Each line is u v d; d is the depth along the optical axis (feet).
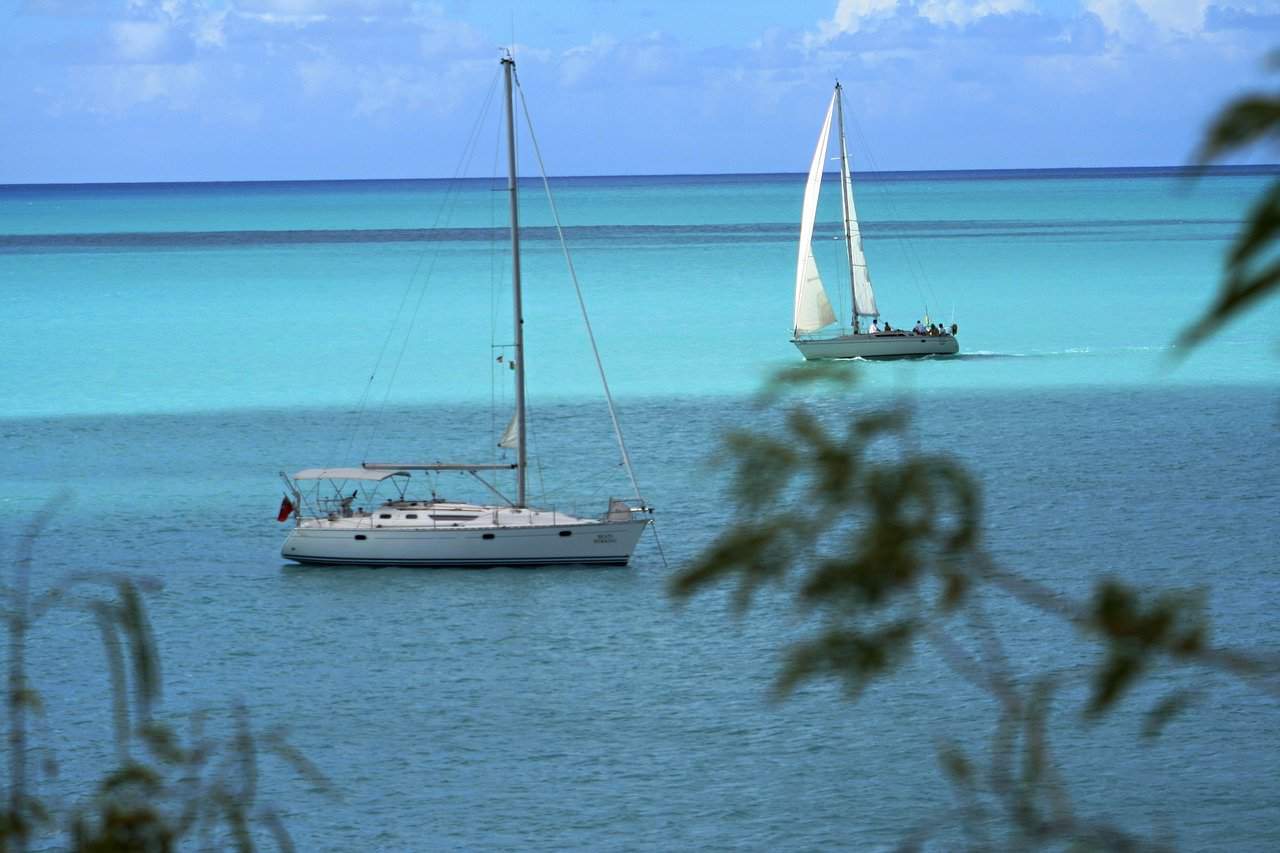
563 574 582.35
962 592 50.96
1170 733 384.06
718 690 433.07
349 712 421.18
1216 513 645.10
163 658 469.98
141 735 92.89
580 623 508.12
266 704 427.74
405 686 444.55
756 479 51.42
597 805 354.74
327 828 342.03
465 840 336.08
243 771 112.37
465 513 615.16
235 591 554.05
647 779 368.89
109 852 93.40
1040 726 72.08
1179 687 415.23
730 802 352.49
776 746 386.11
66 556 602.44
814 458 51.08
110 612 92.38
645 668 456.45
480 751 389.39
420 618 519.60
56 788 350.84
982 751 372.79
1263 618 488.02
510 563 594.24
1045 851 305.12
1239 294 38.34
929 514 50.31
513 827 342.23
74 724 401.08
